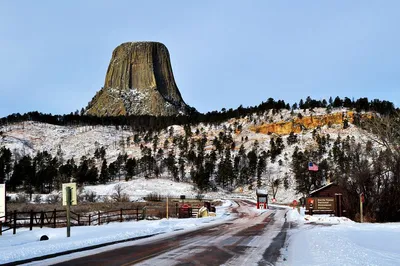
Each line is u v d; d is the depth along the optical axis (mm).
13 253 13539
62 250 14336
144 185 124000
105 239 17953
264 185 128750
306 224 28469
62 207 52719
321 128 172375
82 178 130625
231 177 134500
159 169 146375
